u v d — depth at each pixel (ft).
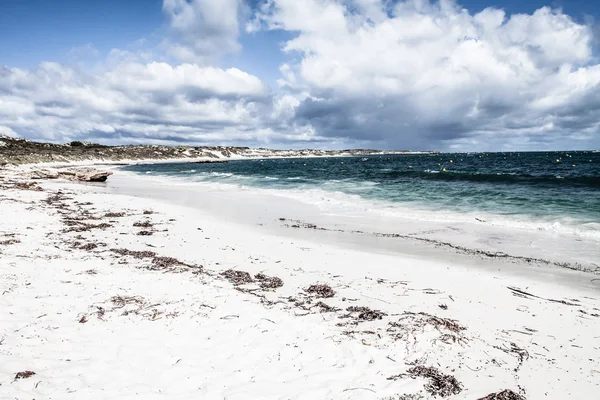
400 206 63.16
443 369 16.14
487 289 26.35
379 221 51.85
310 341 18.17
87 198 69.56
